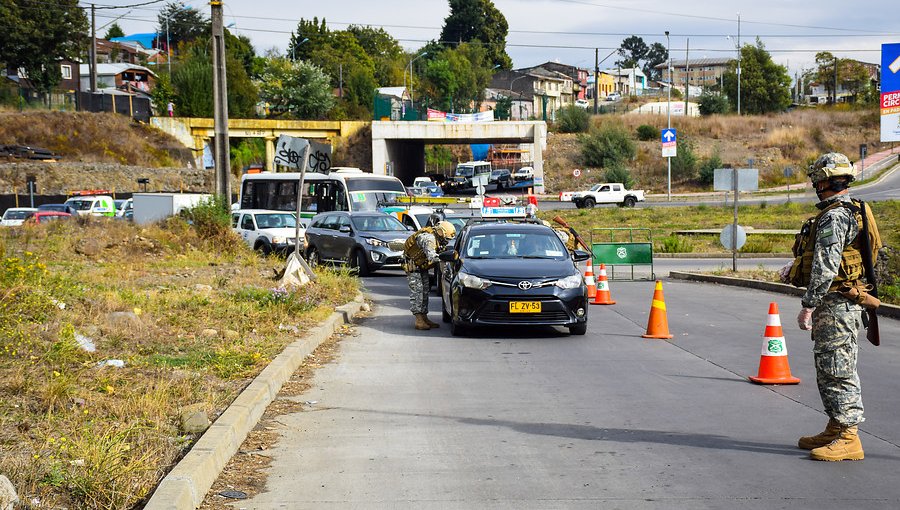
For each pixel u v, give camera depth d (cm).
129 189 7062
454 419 909
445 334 1562
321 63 13500
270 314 1509
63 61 10306
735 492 661
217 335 1295
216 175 3167
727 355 1298
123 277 2073
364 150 8462
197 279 2114
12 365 933
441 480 699
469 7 17688
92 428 738
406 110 8906
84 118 7775
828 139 9881
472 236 1677
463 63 14825
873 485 672
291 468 732
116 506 581
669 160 7900
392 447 800
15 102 7825
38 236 2811
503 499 650
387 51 17062
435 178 9488
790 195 7906
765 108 13012
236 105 9425
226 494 657
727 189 2627
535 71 17462
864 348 1331
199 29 15712
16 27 8950
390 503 642
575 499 650
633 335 1520
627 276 2762
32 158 6912
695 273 2659
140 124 8188
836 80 14950
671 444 802
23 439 699
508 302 1472
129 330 1238
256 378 1001
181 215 3262
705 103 12344
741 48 13162
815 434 828
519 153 10900
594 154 9325
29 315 1196
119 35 16425
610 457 761
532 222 1833
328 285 2059
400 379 1130
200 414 789
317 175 4003
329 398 1012
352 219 3017
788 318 1719
